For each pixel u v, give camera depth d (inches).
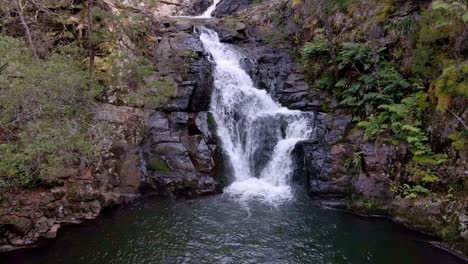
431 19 508.7
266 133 617.6
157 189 530.9
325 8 650.2
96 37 522.3
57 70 392.2
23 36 523.8
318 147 572.7
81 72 449.4
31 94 370.9
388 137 514.0
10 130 386.0
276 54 779.4
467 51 470.3
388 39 593.3
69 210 451.8
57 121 396.8
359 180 511.5
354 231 443.2
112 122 535.8
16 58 362.3
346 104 607.5
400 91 544.7
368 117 557.9
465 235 389.7
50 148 361.4
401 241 419.2
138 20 658.2
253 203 516.4
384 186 493.0
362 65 608.7
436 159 459.8
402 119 511.8
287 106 679.1
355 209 491.5
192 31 798.5
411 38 556.1
